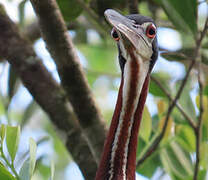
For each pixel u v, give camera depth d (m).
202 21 14.61
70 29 12.66
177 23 10.09
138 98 8.72
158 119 11.01
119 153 8.77
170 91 10.70
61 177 14.90
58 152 14.86
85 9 10.75
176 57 10.80
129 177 8.82
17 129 8.20
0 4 10.98
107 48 14.62
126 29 8.52
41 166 13.15
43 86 10.82
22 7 11.46
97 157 10.28
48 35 9.48
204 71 11.02
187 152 11.07
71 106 10.77
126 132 8.75
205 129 10.84
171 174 11.12
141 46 8.63
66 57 9.70
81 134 10.62
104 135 10.25
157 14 12.28
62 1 10.51
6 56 10.92
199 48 9.85
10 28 11.01
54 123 10.79
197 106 10.77
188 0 9.97
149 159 11.28
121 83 8.77
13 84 11.68
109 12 8.52
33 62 10.89
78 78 9.95
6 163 8.20
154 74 10.87
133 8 10.46
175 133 10.74
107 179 8.77
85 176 10.45
